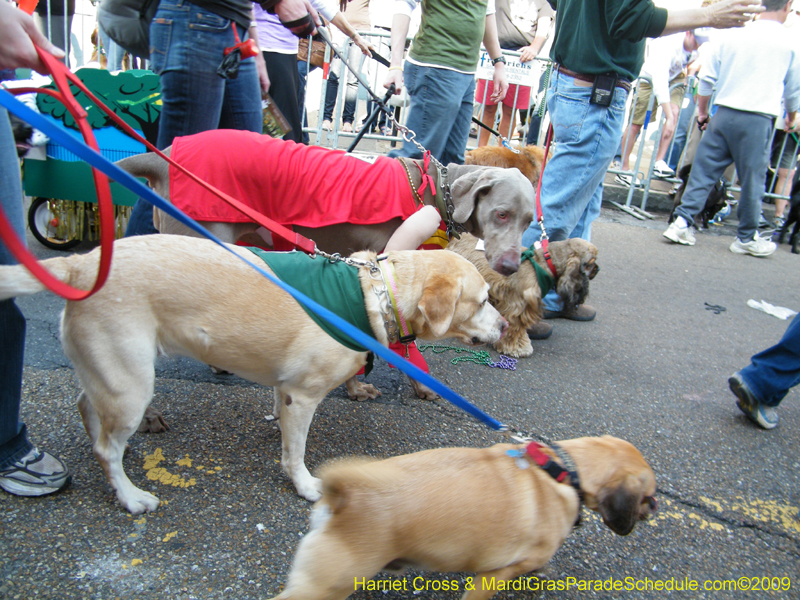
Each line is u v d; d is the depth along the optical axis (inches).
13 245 53.7
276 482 95.8
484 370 144.9
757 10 134.0
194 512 87.0
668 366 158.7
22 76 172.6
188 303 82.2
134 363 79.4
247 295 84.9
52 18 238.5
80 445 97.9
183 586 74.8
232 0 120.5
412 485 66.8
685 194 271.7
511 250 122.2
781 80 244.8
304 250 92.7
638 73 159.6
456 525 66.1
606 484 74.9
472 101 193.6
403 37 166.7
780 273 249.9
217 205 110.3
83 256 79.7
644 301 204.4
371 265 91.4
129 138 165.3
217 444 102.9
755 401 128.1
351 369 90.4
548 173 164.1
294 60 191.9
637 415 132.1
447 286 92.8
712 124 259.1
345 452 106.3
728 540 96.4
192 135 114.2
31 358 120.6
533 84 273.7
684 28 138.9
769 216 335.3
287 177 112.0
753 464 118.1
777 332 189.2
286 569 79.7
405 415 121.1
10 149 75.6
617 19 140.4
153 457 97.5
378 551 64.4
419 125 179.2
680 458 117.2
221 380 122.8
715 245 281.1
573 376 147.3
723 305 207.6
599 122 156.6
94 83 159.6
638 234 285.1
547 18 271.4
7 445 83.4
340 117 273.0
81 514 83.7
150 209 129.4
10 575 72.6
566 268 152.2
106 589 72.9
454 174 126.8
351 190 115.1
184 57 119.6
